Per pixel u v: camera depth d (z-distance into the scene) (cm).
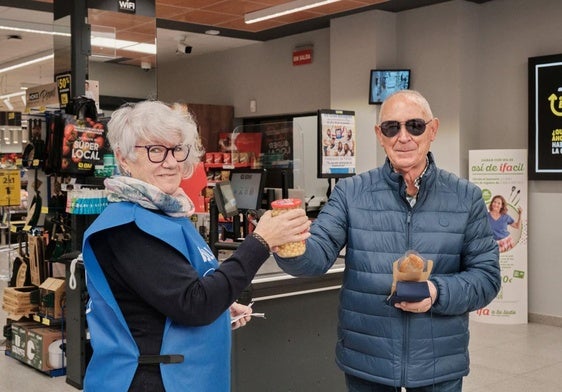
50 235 532
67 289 483
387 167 228
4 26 856
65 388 477
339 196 235
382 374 218
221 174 895
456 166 718
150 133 166
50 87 536
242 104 1020
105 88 558
